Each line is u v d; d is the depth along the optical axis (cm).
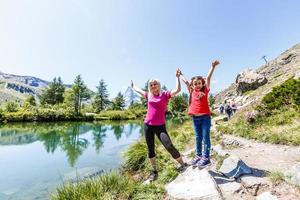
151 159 524
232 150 698
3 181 927
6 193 792
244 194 394
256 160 562
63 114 5506
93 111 7856
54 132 2845
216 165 534
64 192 461
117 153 1356
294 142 699
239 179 438
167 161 654
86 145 1775
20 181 927
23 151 1588
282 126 923
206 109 482
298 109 993
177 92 480
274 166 499
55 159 1311
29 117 4981
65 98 7156
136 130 3117
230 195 394
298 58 4334
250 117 1101
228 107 2003
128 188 457
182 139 1045
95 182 484
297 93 1044
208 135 480
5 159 1339
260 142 802
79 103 7438
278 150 648
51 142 1977
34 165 1191
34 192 786
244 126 1068
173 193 422
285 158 554
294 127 840
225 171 466
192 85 501
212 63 468
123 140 2025
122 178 503
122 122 5212
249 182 412
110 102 9644
